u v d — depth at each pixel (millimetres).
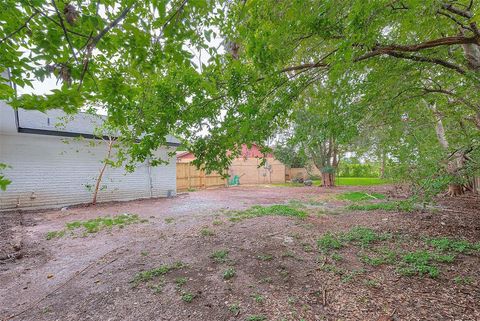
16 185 7594
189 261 3574
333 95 3545
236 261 3545
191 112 2471
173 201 9805
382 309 2359
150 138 2418
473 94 4277
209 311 2404
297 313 2330
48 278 3178
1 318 2375
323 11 1773
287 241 4383
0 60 1217
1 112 4801
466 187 9148
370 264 3375
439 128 6367
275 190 14219
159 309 2459
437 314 2256
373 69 3539
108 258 3777
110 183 9672
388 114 4094
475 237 4398
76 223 5832
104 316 2371
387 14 1858
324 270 3223
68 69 1253
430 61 3275
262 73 2236
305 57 2855
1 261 3697
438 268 3182
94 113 7566
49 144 8219
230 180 17984
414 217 5891
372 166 19344
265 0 1926
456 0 2439
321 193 12055
